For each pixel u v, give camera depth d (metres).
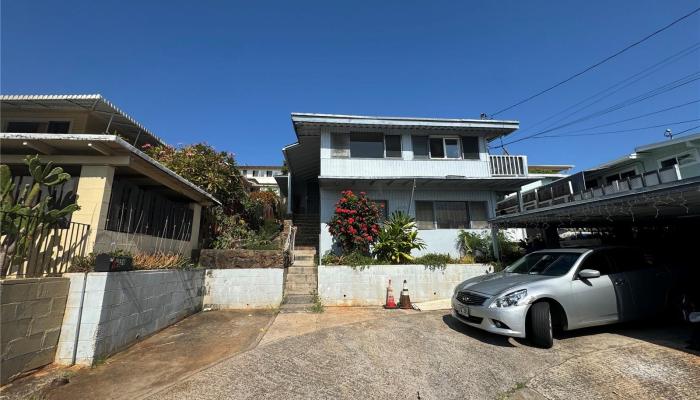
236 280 8.30
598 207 6.45
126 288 5.11
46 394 3.55
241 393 3.67
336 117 11.48
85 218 5.42
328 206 11.56
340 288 8.73
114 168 5.90
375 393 3.71
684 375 3.87
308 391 3.74
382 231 9.88
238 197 11.77
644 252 6.55
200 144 11.09
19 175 6.25
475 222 12.34
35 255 4.52
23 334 3.87
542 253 6.71
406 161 12.05
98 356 4.43
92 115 10.11
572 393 3.63
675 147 12.16
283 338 5.66
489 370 4.27
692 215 7.54
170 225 7.98
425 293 9.09
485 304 5.36
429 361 4.61
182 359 4.68
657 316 5.94
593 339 5.33
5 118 9.95
